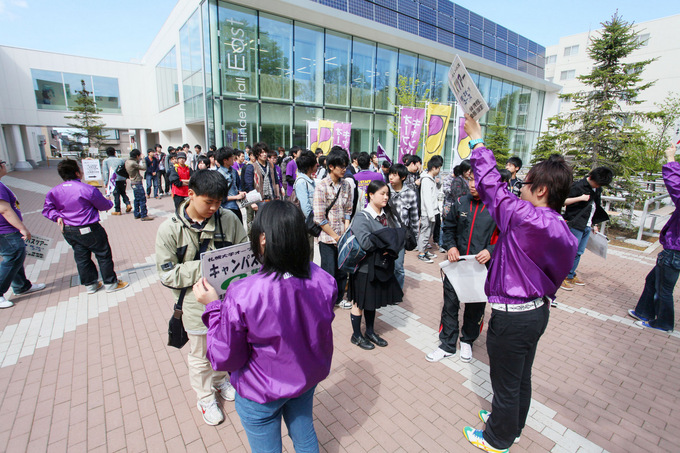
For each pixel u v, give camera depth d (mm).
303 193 4379
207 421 2531
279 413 1620
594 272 6113
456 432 2494
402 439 2424
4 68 21156
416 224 4922
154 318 4113
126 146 33906
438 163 5914
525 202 1926
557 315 4449
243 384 1510
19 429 2469
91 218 4500
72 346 3523
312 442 1722
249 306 1337
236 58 12195
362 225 3203
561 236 1815
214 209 2201
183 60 15406
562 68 40312
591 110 9898
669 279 3900
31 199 12406
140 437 2414
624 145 9367
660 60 31812
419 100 17453
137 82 25328
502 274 1993
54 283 5145
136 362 3264
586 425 2602
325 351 1569
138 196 9250
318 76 14312
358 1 14109
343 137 11180
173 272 2195
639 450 2383
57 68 22734
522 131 25062
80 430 2469
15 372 3105
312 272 1549
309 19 13180
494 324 2057
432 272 5910
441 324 3420
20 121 22016
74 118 23109
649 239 8445
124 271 5660
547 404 2818
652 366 3379
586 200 5051
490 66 19500
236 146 12719
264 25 12578
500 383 2115
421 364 3305
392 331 3928
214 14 11516
